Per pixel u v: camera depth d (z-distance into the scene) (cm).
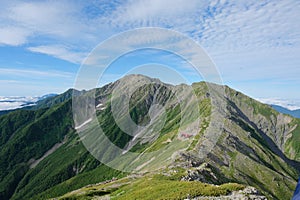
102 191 5372
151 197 2967
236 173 11862
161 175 4603
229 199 2503
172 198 2636
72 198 5259
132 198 3167
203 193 2648
